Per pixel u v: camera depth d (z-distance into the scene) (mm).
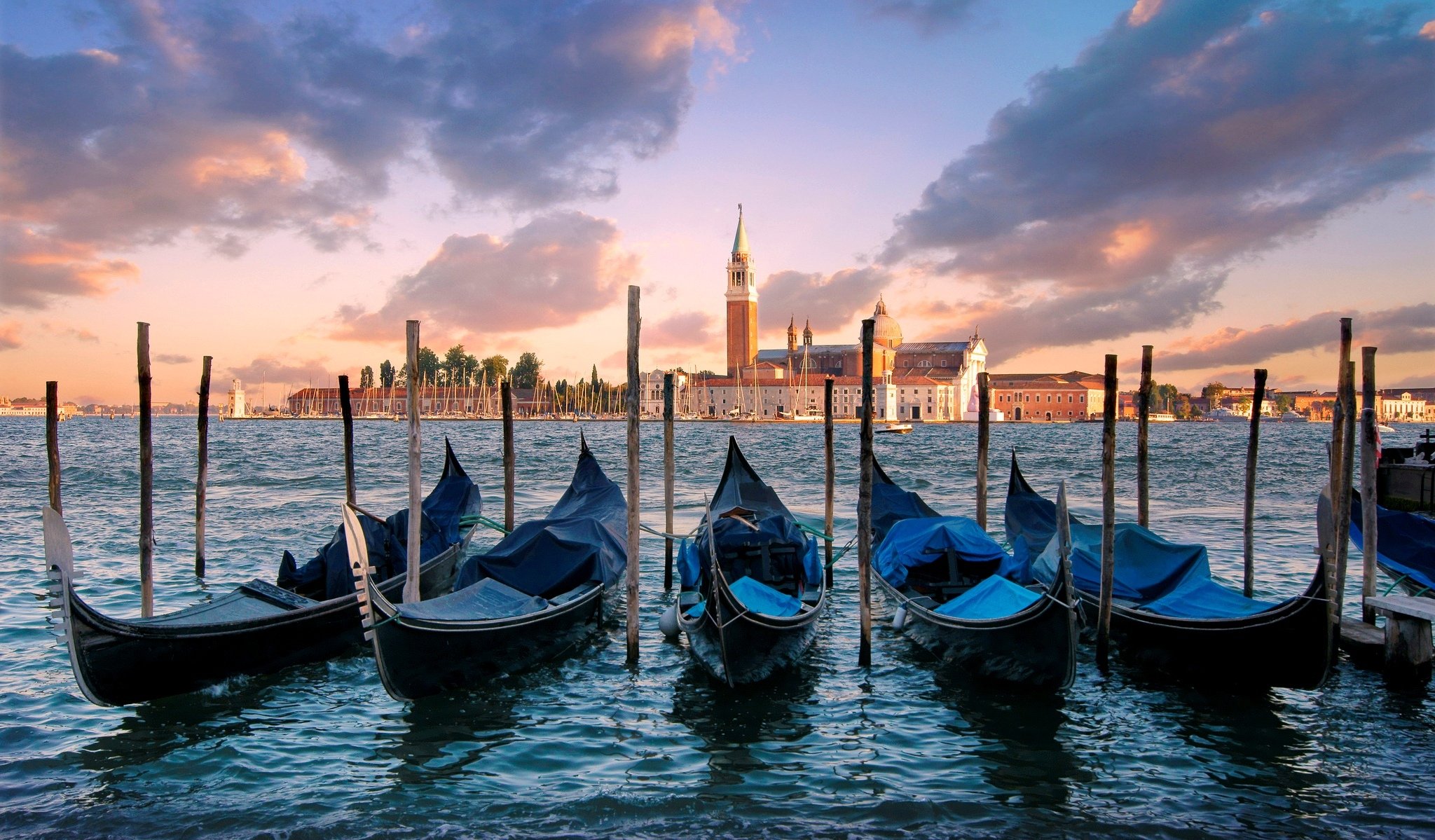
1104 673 13789
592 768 10617
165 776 10336
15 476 47562
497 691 13250
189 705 12508
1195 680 13188
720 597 12719
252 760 10766
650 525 28969
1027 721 12117
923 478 50312
